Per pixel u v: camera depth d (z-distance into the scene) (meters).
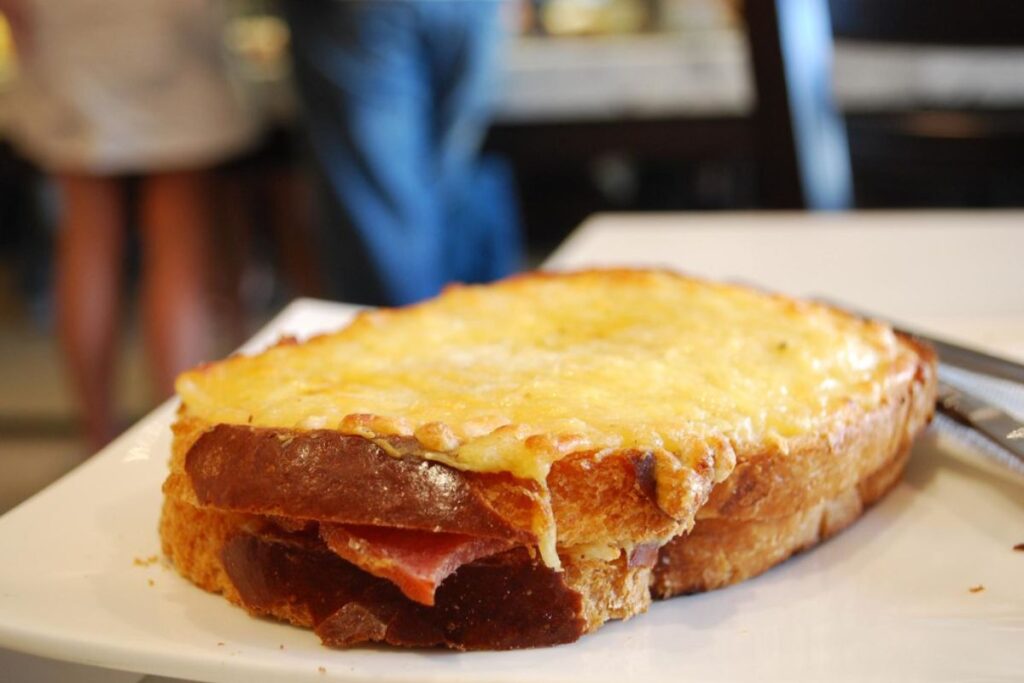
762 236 0.76
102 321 1.24
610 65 1.43
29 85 1.22
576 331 0.42
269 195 1.56
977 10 0.72
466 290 0.45
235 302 1.45
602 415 0.35
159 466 0.41
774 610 0.35
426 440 0.33
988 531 0.38
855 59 0.99
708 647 0.33
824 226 0.78
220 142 1.24
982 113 0.83
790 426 0.37
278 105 1.41
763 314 0.42
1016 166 0.82
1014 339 0.50
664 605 0.36
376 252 1.25
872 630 0.33
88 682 0.35
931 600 0.35
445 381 0.37
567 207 1.74
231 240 1.43
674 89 1.43
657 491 0.34
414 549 0.33
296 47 1.18
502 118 1.47
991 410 0.41
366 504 0.32
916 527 0.39
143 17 1.17
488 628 0.33
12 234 2.00
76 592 0.35
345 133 1.20
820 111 0.85
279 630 0.34
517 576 0.33
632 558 0.34
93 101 1.18
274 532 0.34
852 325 0.43
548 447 0.32
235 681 0.32
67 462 1.19
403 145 1.23
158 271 1.24
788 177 0.85
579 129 1.48
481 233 1.51
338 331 0.41
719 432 0.35
